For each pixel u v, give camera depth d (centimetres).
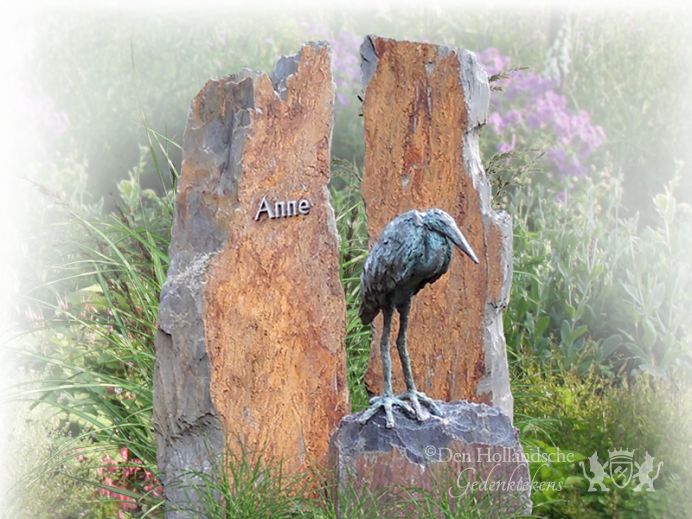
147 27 1009
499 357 535
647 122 1020
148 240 595
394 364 542
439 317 535
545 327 651
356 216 625
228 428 468
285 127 475
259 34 1031
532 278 672
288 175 478
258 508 450
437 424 449
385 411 452
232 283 465
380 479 442
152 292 585
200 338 459
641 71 1059
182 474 464
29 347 618
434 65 528
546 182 894
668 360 646
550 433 551
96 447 541
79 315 630
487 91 542
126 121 956
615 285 701
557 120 916
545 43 1130
